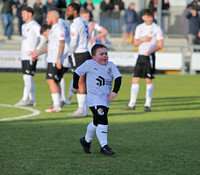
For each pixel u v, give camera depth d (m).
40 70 64.19
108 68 16.89
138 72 30.64
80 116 27.55
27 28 32.16
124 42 68.50
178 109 31.66
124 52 63.31
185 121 25.92
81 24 27.58
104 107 16.72
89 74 16.94
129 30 68.44
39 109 30.69
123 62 63.47
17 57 62.91
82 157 16.39
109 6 68.69
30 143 18.88
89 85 16.92
